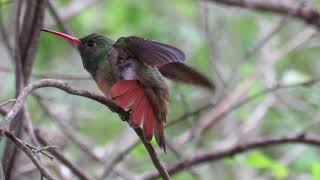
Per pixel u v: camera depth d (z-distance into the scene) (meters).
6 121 5.32
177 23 15.20
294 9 12.41
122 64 7.13
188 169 10.22
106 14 15.05
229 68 14.45
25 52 7.99
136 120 6.41
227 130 13.45
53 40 13.24
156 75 7.14
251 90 12.74
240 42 15.36
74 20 14.57
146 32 14.95
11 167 7.61
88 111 13.24
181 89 11.84
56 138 11.13
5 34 9.32
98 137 13.67
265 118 13.26
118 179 11.41
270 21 15.08
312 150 12.77
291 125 13.03
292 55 14.37
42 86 5.73
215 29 14.86
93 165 12.21
